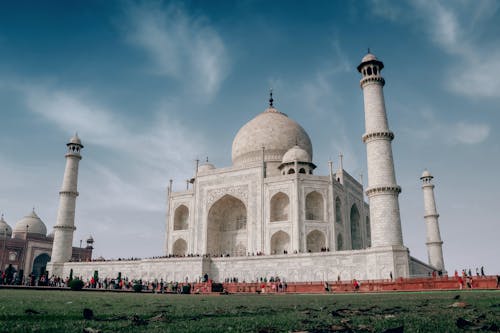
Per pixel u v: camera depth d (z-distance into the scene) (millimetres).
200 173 94625
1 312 10648
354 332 7730
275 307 15492
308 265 66188
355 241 94875
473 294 28359
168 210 97312
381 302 18641
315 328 8203
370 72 68250
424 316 10422
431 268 77062
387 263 58250
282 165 90062
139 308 14172
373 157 63469
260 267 70188
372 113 65250
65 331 7312
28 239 123875
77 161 96750
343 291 54125
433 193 94938
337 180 91125
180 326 8547
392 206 60938
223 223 94250
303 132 104250
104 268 85500
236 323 9211
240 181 88500
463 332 7383
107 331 7570
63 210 92438
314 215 85125
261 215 83688
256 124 102250
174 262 76375
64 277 88875
